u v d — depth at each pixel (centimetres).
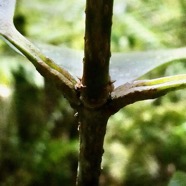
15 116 49
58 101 52
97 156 14
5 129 48
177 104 49
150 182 47
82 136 13
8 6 13
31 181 49
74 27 53
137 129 49
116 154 48
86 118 13
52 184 50
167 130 48
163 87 12
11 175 49
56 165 50
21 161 49
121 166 48
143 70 16
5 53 48
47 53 17
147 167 47
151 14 54
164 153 48
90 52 12
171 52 17
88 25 12
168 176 47
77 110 13
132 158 48
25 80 49
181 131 43
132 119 50
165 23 53
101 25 12
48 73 12
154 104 50
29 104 49
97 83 12
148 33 51
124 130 49
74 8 55
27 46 12
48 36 52
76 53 17
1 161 48
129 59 17
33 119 50
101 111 13
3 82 47
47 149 50
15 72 48
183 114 48
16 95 48
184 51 17
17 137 49
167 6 54
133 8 54
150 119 49
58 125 53
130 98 12
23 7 55
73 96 13
